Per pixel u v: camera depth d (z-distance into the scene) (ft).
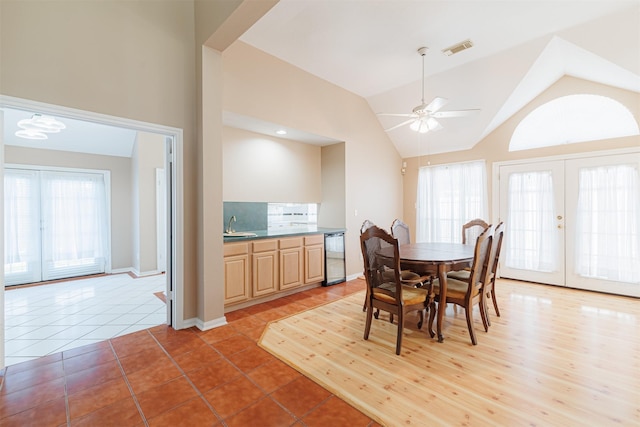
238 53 10.59
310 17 9.18
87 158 16.56
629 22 8.86
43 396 5.75
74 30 7.04
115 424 5.00
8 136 13.88
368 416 5.18
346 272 15.14
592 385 6.01
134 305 11.47
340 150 15.16
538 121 13.97
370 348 7.73
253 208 13.93
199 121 8.95
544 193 13.69
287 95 12.18
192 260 9.20
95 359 7.19
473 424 4.94
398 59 11.80
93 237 16.84
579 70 11.99
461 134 15.58
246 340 8.22
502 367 6.73
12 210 14.44
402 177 19.03
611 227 12.02
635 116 11.50
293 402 5.57
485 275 8.50
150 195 17.01
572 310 10.37
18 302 11.89
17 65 6.31
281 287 11.99
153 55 8.34
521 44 10.72
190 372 6.59
